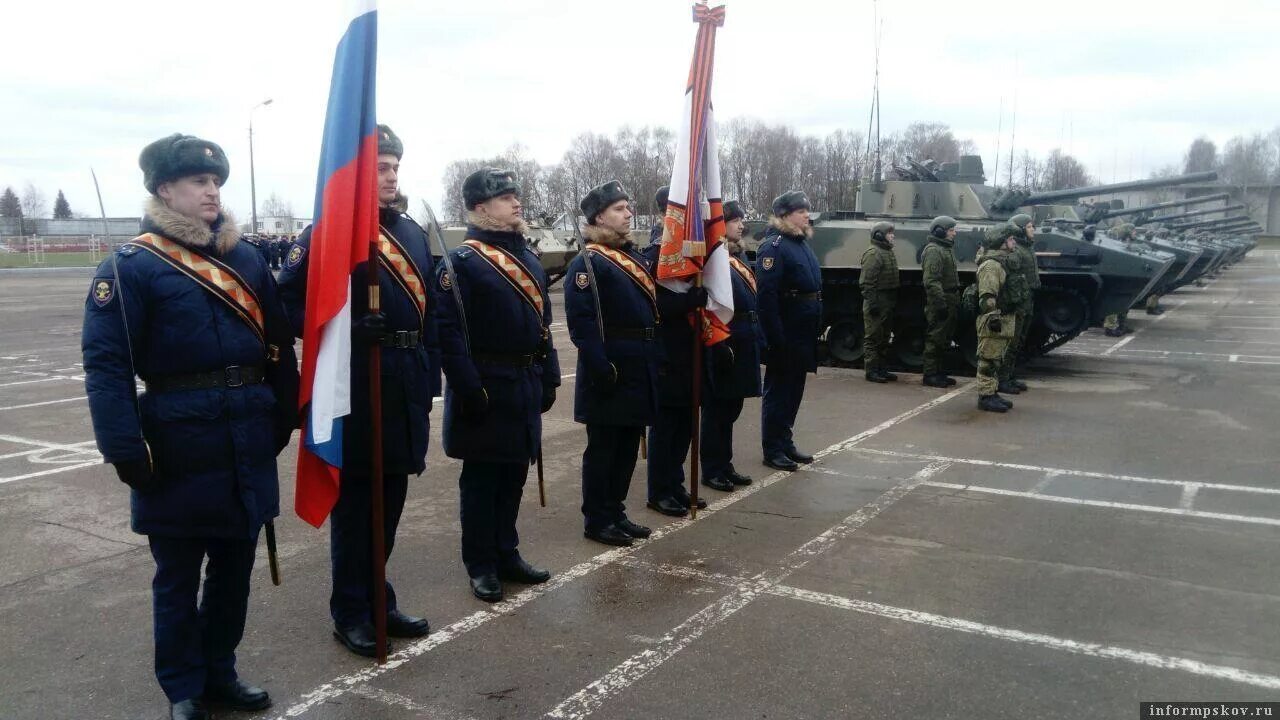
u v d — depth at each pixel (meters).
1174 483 6.81
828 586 4.87
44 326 18.62
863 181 16.80
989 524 5.88
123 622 4.49
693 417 5.84
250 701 3.64
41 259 45.59
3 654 4.15
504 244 4.79
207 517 3.41
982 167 17.72
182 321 3.39
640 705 3.65
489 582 4.75
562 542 5.62
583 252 5.29
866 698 3.69
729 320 5.93
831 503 6.38
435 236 4.46
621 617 4.50
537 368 4.88
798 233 7.26
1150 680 3.83
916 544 5.52
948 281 11.30
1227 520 5.92
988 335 9.62
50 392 10.88
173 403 3.39
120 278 3.30
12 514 6.16
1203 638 4.22
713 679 3.86
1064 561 5.21
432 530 5.87
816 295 7.32
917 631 4.31
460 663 4.04
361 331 3.80
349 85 3.70
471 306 4.66
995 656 4.05
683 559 5.30
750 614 4.52
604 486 5.55
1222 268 36.47
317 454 3.69
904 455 7.75
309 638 4.32
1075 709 3.60
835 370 12.98
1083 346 15.43
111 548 5.52
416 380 4.19
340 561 4.20
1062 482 6.86
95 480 6.99
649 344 5.46
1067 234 12.28
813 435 8.55
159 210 3.40
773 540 5.62
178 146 3.37
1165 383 11.45
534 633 4.33
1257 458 7.55
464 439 4.67
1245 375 12.06
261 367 3.61
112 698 3.77
